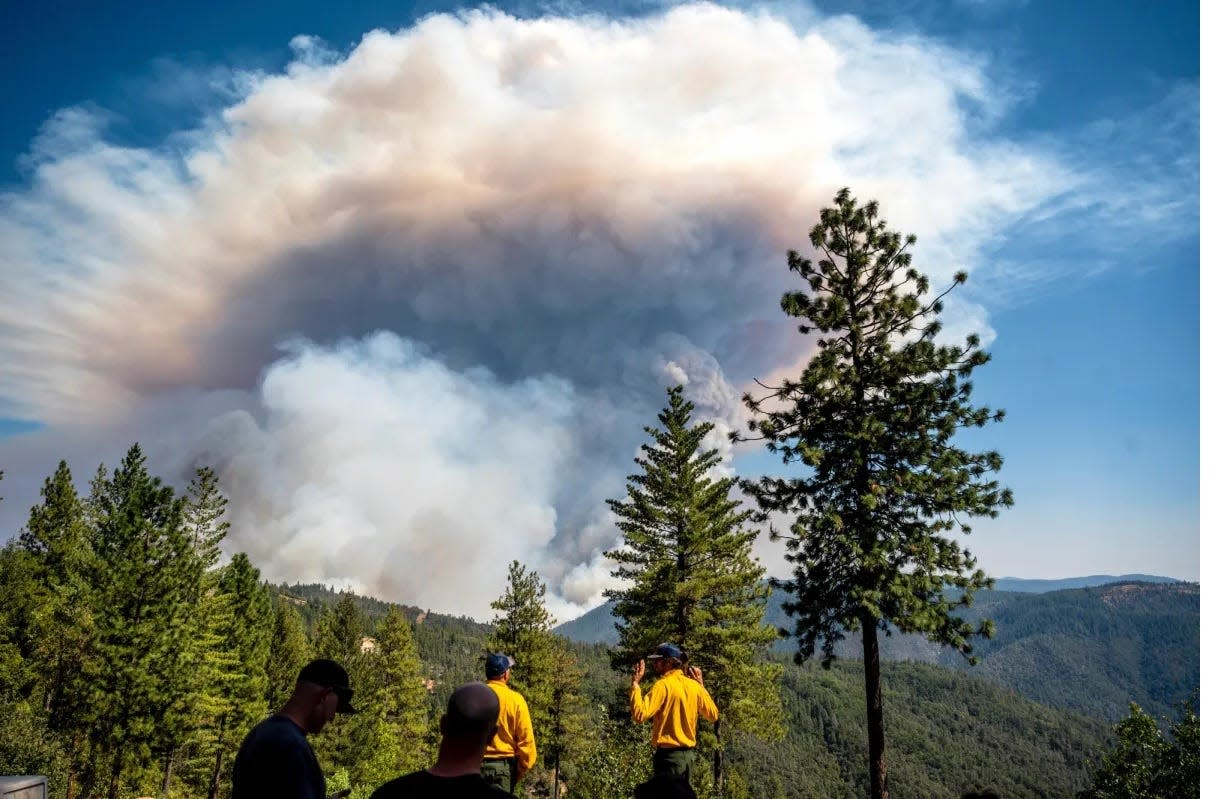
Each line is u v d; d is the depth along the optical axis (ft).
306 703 12.41
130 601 106.93
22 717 82.02
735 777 134.31
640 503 107.96
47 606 126.82
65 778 79.87
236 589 172.96
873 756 57.21
